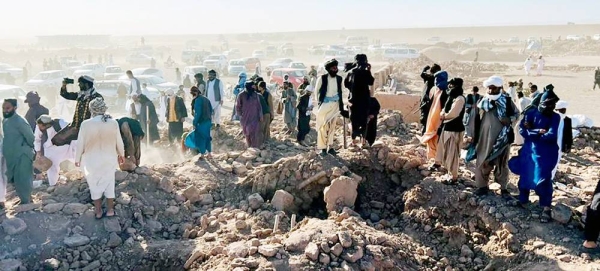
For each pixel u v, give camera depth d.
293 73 27.70
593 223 5.55
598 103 21.09
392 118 12.19
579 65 42.22
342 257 5.52
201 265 5.83
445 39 107.62
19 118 6.79
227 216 7.26
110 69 31.19
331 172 7.85
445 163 7.26
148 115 11.94
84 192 7.32
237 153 9.79
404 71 38.00
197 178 8.42
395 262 5.75
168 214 7.24
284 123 13.45
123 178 7.58
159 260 6.16
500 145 6.59
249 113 10.52
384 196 7.89
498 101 6.62
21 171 6.76
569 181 8.49
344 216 6.74
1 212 6.58
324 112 8.11
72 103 15.52
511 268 5.77
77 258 6.13
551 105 6.23
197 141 9.41
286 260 5.45
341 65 37.47
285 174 8.06
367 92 8.45
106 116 6.56
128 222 6.78
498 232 6.25
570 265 5.42
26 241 6.20
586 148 11.15
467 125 6.78
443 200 7.03
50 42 103.06
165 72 41.75
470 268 6.10
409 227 6.98
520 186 6.49
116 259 6.21
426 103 8.89
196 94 9.57
